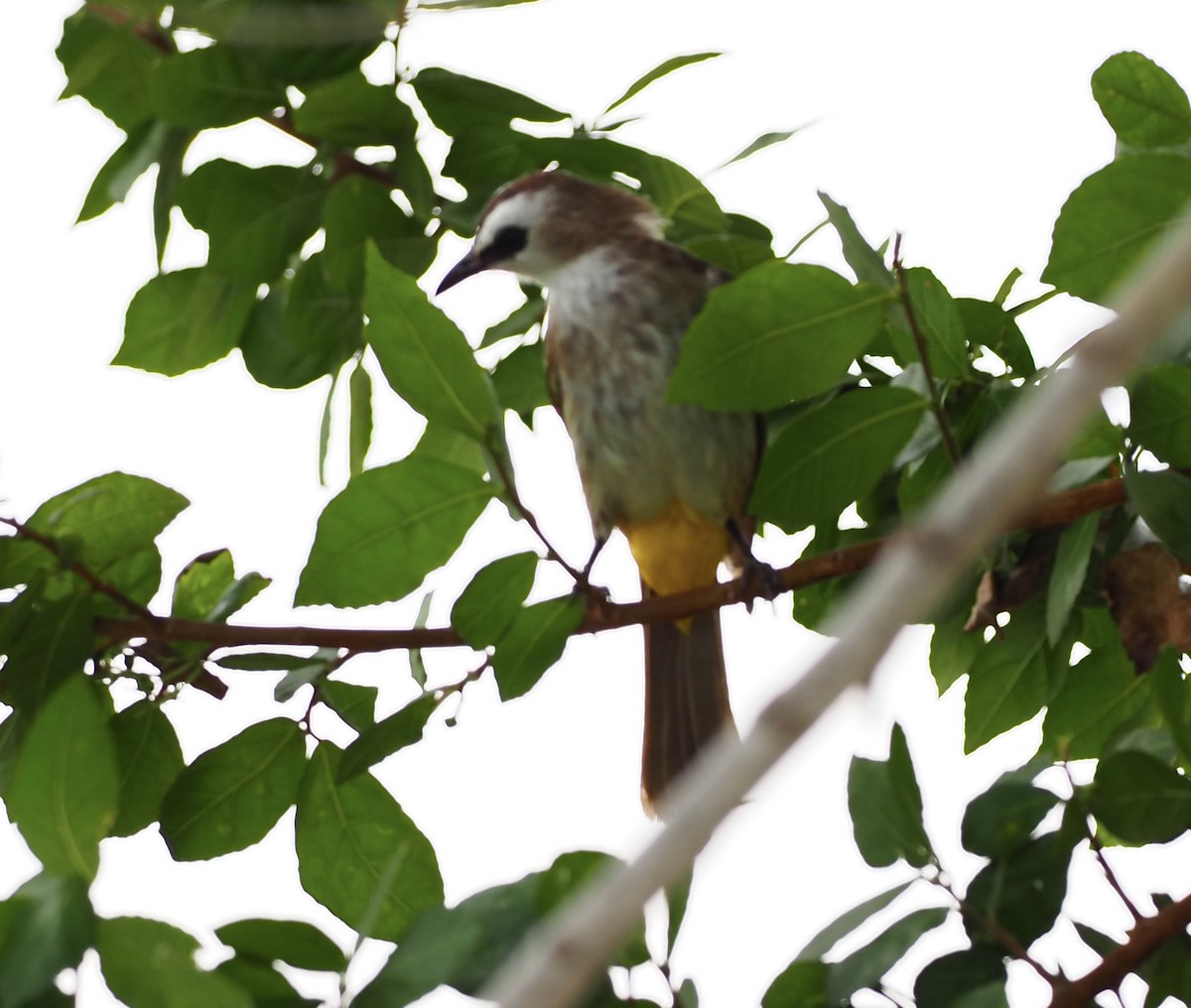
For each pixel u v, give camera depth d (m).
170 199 8.20
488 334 9.18
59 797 4.84
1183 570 6.79
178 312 8.42
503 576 6.51
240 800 7.17
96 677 7.21
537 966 2.33
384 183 8.24
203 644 7.24
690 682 9.68
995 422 6.84
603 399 9.62
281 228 8.17
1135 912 5.61
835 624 7.07
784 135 7.98
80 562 6.91
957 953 5.64
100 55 8.03
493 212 9.91
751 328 6.16
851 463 6.61
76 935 4.57
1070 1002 5.49
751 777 2.32
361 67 7.89
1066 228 6.29
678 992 5.16
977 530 2.29
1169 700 6.09
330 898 7.02
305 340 8.27
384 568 6.25
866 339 6.26
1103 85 6.65
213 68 7.77
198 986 4.61
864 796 5.90
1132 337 2.28
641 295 9.65
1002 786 5.92
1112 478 6.65
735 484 9.59
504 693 6.78
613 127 8.38
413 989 4.87
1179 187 6.18
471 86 8.06
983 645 7.35
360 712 7.32
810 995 5.62
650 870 2.32
